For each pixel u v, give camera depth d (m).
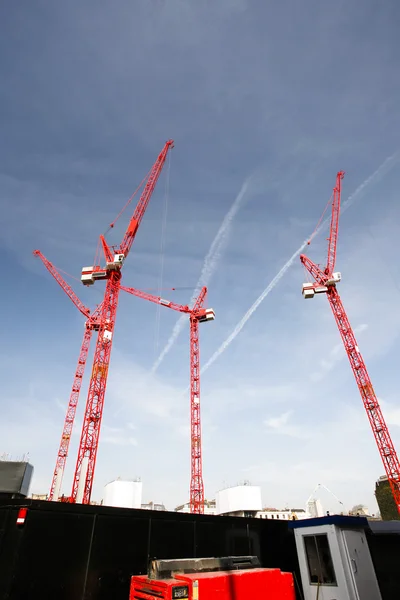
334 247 129.25
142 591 11.38
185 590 10.09
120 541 14.11
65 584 12.45
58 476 108.75
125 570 13.74
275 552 17.78
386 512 126.56
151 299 133.88
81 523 13.62
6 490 14.80
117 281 106.31
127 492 129.75
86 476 80.50
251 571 11.95
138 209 114.50
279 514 141.12
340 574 12.88
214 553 16.03
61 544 12.91
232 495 142.50
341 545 13.30
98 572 13.20
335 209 131.62
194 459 113.38
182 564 11.90
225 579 10.90
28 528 12.52
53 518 13.15
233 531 17.05
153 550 14.66
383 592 15.01
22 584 11.73
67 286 137.38
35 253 136.50
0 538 12.25
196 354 133.75
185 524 15.93
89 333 132.00
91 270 106.25
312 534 14.26
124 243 109.62
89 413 87.56
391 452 97.12
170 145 120.31
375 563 15.58
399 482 93.88
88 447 84.06
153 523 15.16
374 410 103.31
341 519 13.73
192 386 127.12
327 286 124.50
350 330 116.56
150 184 116.56
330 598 12.98
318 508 28.00
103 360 95.06
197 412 122.25
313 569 13.98
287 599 12.12
